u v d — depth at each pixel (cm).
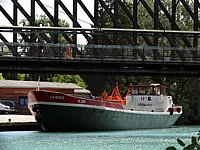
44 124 8856
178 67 8119
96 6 8144
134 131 10212
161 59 7969
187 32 7881
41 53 7606
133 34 8006
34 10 7962
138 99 11781
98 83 16850
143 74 8062
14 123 9400
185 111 15838
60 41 16212
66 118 8775
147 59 7906
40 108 8631
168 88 16050
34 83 14825
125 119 10075
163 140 7525
